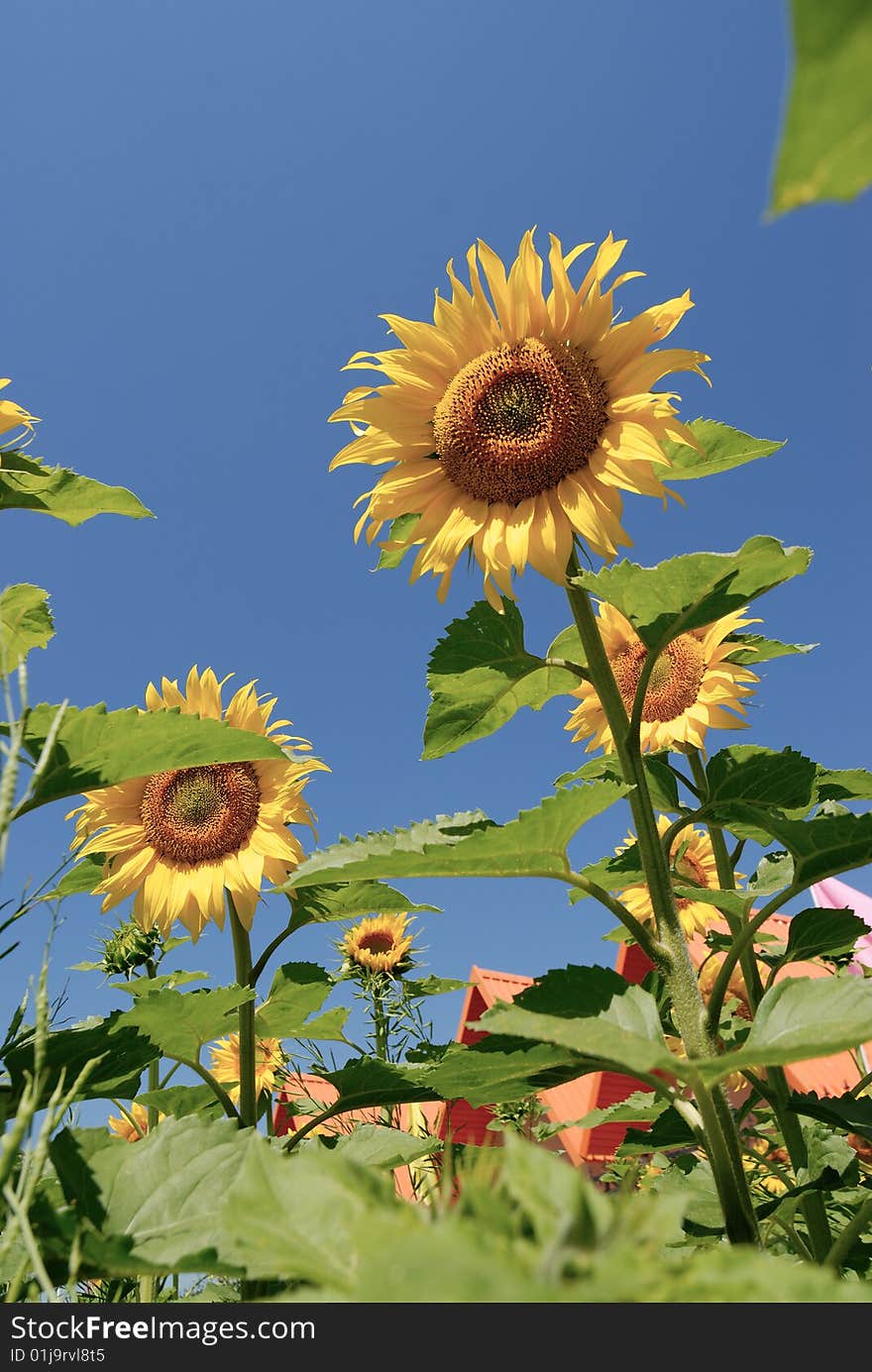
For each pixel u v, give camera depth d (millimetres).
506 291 3654
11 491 3428
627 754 3082
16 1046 2234
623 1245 660
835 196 484
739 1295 639
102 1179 1906
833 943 3291
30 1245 1303
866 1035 1832
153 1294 3105
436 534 3703
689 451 3791
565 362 3525
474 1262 616
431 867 2730
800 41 468
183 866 4793
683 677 5336
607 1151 9531
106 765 2717
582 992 2562
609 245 3559
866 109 470
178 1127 2025
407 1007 5516
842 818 2820
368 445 3820
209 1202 1834
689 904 6492
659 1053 1939
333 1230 1048
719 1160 2426
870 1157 4547
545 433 3457
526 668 3432
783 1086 3750
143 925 4688
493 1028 2086
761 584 3070
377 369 3793
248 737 2738
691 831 6645
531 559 3371
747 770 3195
